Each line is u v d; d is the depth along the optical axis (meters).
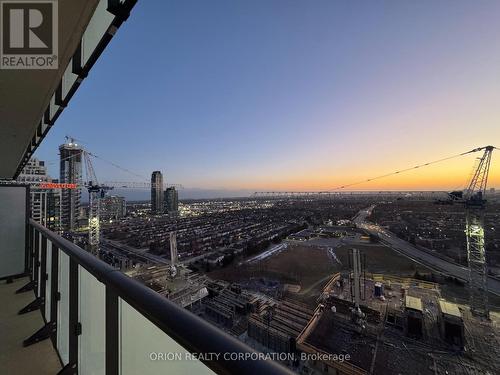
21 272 3.90
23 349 2.12
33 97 2.03
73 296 1.53
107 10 1.23
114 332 0.89
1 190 3.79
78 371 1.48
